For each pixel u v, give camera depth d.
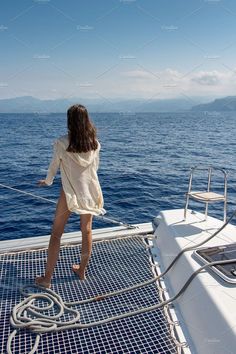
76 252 3.89
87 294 3.16
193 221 4.00
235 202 10.83
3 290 3.18
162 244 3.83
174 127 49.19
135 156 21.81
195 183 13.84
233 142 29.72
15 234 8.15
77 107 3.12
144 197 11.70
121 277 3.41
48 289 3.16
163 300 2.99
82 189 3.21
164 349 2.46
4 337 2.60
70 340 2.58
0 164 18.47
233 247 3.22
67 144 3.15
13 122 61.41
